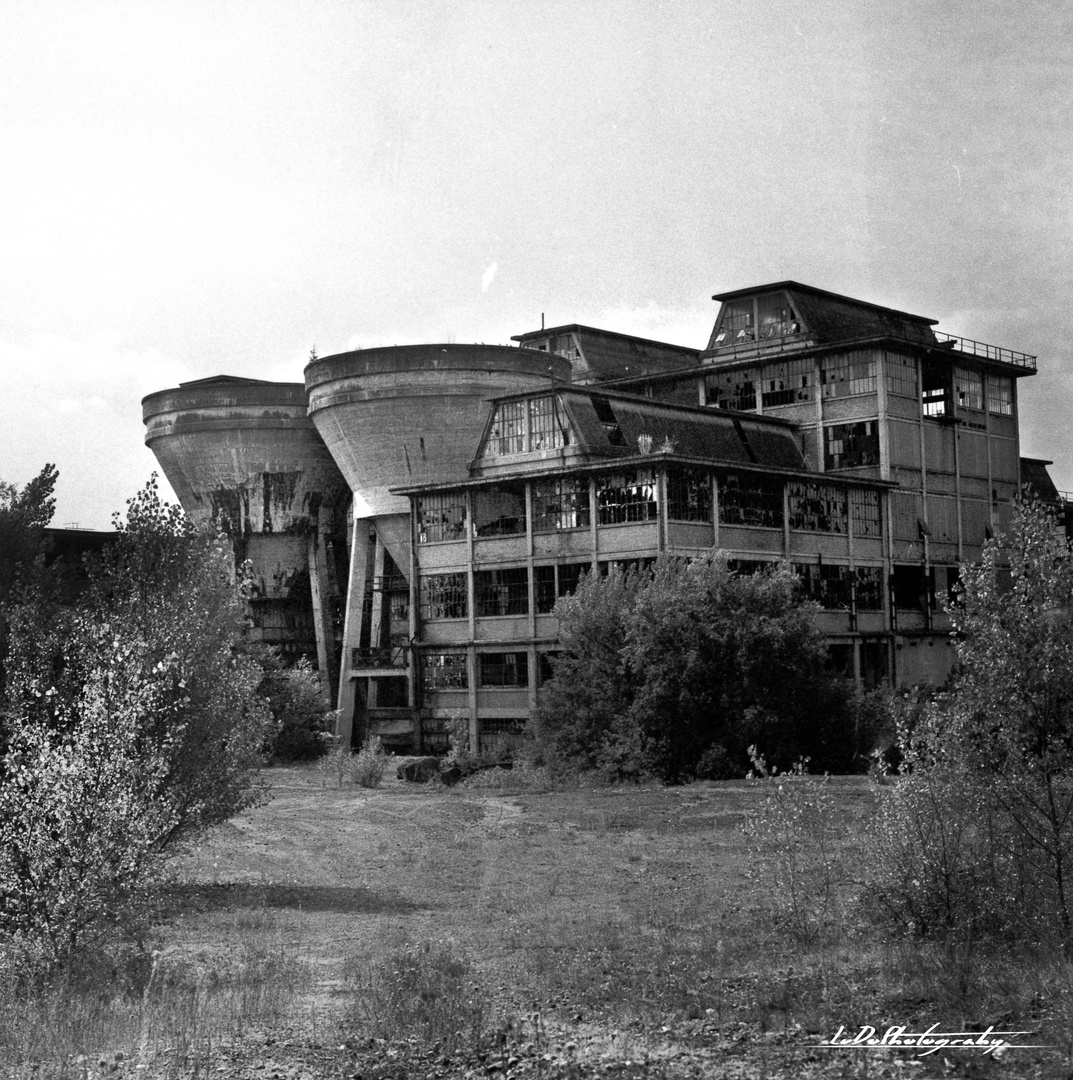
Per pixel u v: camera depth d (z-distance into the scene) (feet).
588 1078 42.06
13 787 64.23
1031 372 290.76
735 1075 41.29
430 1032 49.16
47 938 62.08
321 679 303.27
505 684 227.81
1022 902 64.28
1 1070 44.98
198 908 84.12
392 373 248.73
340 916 81.61
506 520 231.91
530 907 83.76
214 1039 49.47
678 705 171.73
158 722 79.51
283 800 162.20
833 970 56.65
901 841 67.46
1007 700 64.44
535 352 255.09
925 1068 41.47
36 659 74.95
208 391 299.79
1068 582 64.64
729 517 217.15
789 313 275.18
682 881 93.09
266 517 303.27
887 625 248.93
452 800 158.81
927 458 267.59
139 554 90.89
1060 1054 42.09
